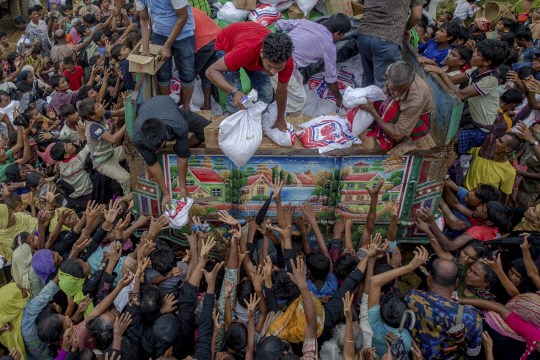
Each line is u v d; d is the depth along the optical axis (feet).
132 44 18.35
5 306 10.80
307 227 13.70
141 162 12.35
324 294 11.53
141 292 10.45
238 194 12.82
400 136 11.68
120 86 19.61
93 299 11.50
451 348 9.74
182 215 11.93
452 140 12.20
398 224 13.33
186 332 10.32
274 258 13.69
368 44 14.10
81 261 11.17
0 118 18.54
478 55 14.02
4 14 38.86
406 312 9.34
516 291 10.78
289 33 14.39
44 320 10.21
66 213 13.08
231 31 11.28
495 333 10.38
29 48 28.58
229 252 12.19
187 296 10.63
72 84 22.93
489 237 12.79
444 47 17.89
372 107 11.77
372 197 12.28
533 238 11.65
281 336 10.32
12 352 10.05
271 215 13.23
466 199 13.55
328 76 14.60
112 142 13.91
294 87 14.20
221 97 15.17
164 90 14.40
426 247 15.02
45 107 20.86
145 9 12.87
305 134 12.55
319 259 11.20
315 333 9.53
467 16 30.68
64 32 26.37
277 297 11.10
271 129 12.41
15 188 15.81
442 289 10.05
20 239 12.75
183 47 13.17
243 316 11.25
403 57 16.37
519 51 24.47
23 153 17.46
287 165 12.41
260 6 16.08
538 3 27.50
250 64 11.06
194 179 12.55
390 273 10.35
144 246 11.41
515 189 16.31
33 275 11.84
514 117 17.85
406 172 12.55
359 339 9.55
